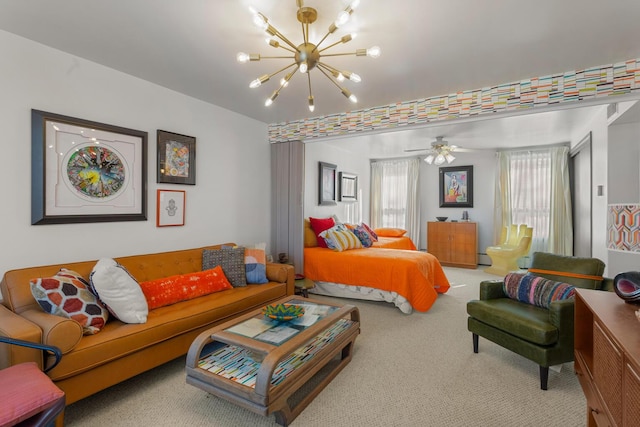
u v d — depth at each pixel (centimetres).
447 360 250
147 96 298
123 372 194
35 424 128
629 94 253
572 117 396
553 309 209
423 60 252
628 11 187
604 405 129
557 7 183
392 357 256
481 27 205
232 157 392
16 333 156
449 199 680
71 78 246
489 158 642
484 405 193
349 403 195
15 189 221
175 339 224
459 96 323
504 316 231
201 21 199
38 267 218
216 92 327
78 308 194
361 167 698
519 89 294
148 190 301
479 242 655
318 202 532
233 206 394
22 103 222
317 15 192
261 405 158
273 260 449
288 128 437
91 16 195
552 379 222
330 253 428
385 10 186
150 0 178
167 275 292
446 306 389
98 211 263
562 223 561
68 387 170
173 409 190
